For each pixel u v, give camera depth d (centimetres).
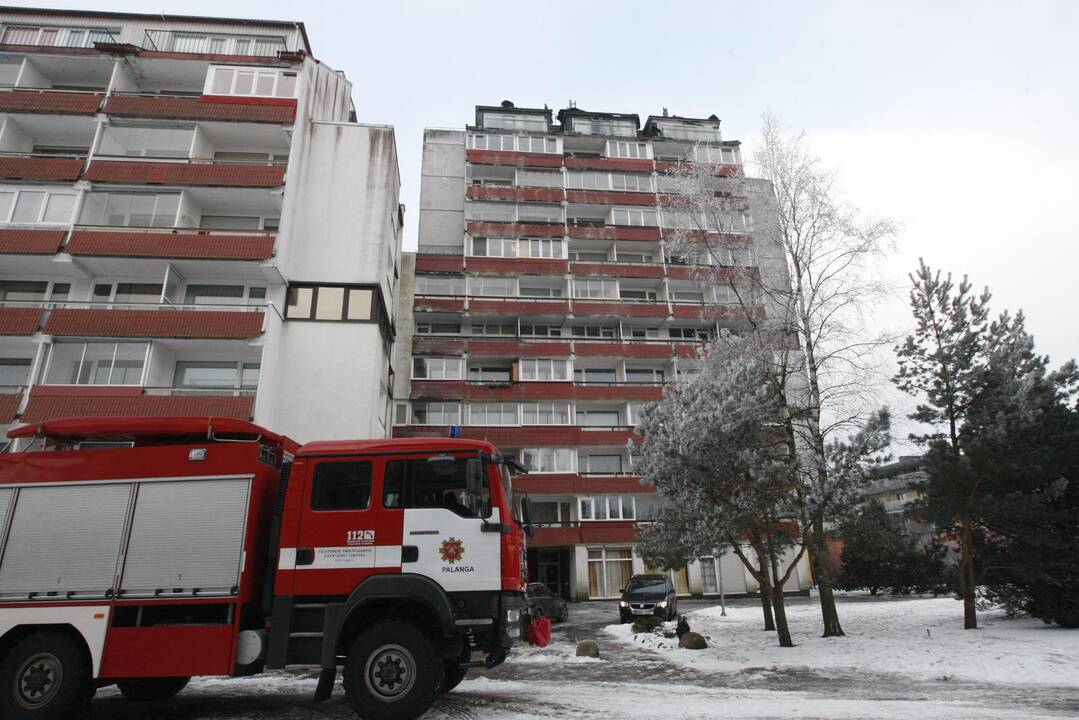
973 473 1529
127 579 745
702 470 1355
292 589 734
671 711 771
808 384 1678
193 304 2345
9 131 2580
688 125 4862
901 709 766
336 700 891
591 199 4266
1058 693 881
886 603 2508
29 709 707
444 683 901
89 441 860
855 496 1362
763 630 1755
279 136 2777
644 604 2106
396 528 752
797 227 1761
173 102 2636
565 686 995
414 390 3600
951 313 1652
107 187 2492
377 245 2769
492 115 4644
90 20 3005
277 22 3086
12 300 2438
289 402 2508
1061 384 1645
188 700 897
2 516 775
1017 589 1655
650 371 4019
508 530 760
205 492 779
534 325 4028
